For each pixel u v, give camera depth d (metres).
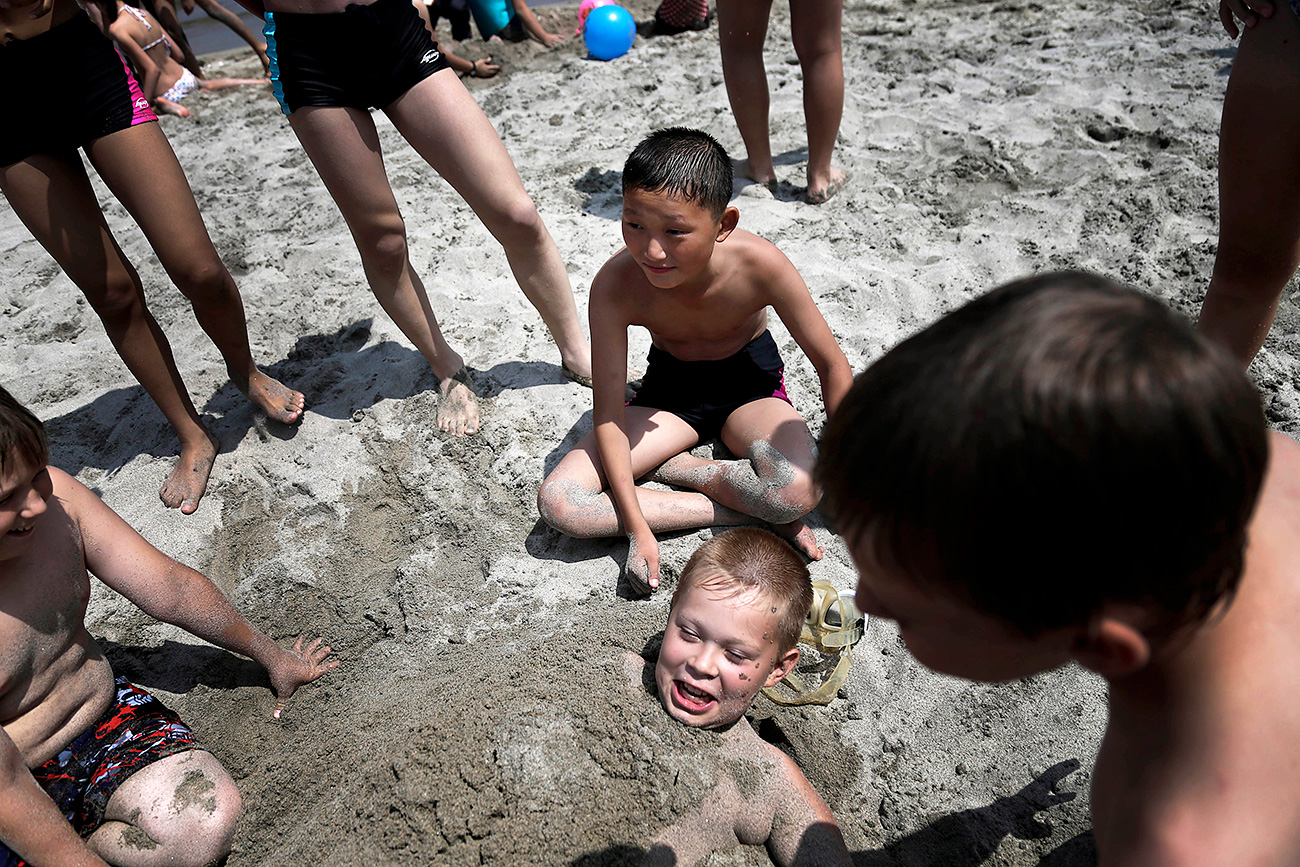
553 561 2.97
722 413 3.12
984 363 0.71
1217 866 0.86
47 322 4.66
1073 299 0.74
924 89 5.83
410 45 3.00
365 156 3.06
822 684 2.55
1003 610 0.75
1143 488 0.67
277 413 3.59
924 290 4.00
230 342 3.42
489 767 2.06
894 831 2.22
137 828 2.14
